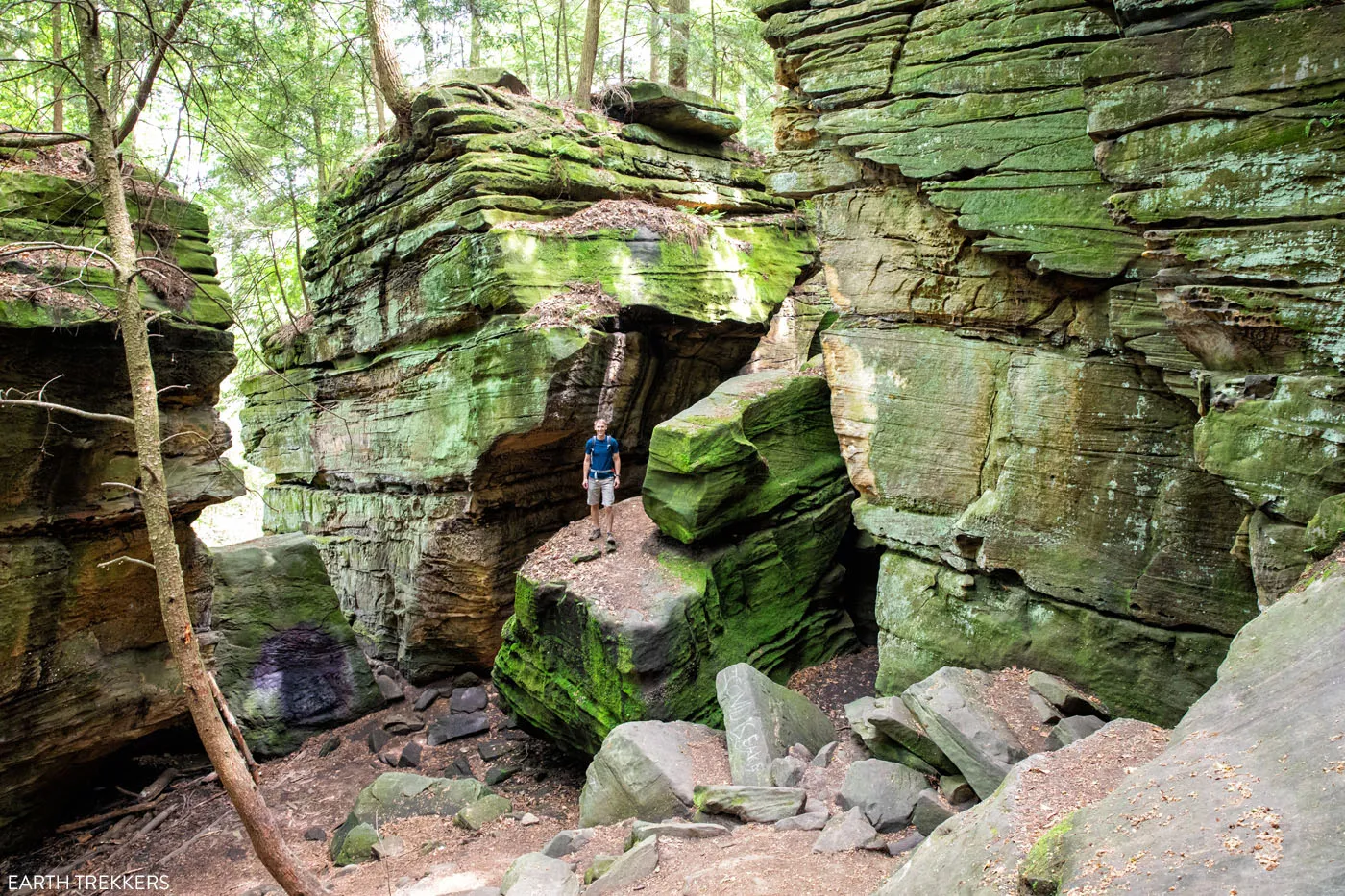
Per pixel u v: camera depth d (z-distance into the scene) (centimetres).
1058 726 744
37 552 883
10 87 1210
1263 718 401
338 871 876
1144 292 761
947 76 868
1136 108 657
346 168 1733
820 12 959
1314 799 321
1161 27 644
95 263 862
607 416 1356
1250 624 502
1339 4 571
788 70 1018
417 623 1467
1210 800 352
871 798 714
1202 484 750
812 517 1245
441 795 1025
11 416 827
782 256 1625
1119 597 795
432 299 1402
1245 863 302
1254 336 618
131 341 633
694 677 1035
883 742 808
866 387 1005
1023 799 475
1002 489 875
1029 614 866
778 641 1172
